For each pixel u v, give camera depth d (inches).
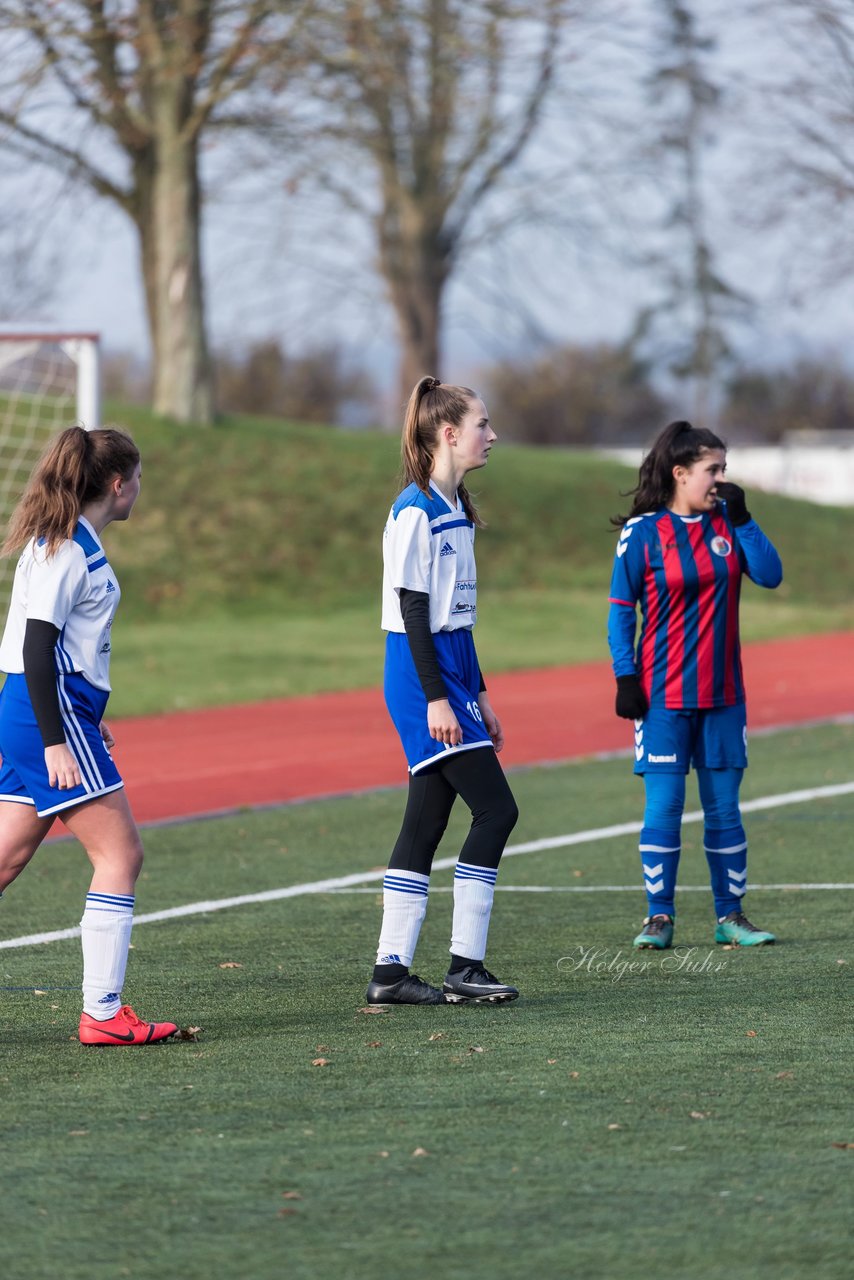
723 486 970.1
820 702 2573.8
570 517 4756.4
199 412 4793.3
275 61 4124.0
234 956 952.9
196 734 2293.3
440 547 814.5
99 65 4037.9
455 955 828.6
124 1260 481.4
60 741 720.3
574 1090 647.1
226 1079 676.1
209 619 3799.2
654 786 979.3
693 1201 521.0
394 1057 708.0
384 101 4845.0
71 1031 772.6
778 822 1456.7
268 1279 467.2
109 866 746.8
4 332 2527.1
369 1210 518.0
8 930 1039.6
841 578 4731.8
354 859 1328.7
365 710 2568.9
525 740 2192.4
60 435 735.7
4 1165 565.9
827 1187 531.8
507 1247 486.9
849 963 900.0
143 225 4845.0
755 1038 729.0
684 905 1110.4
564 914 1074.1
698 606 971.9
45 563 720.3
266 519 4320.9
